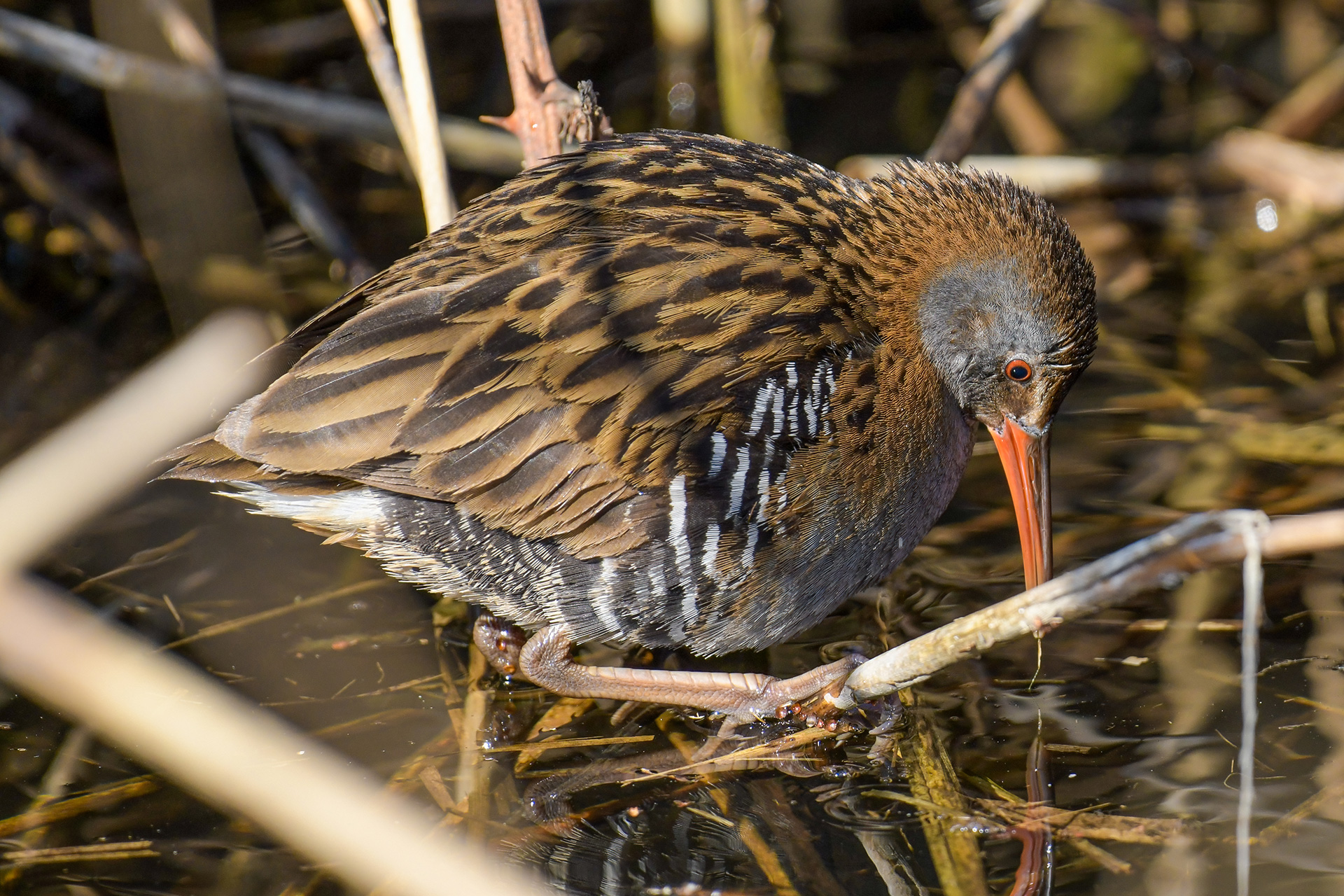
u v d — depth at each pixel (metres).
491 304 7.20
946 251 7.95
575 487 7.28
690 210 7.62
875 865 6.57
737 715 7.74
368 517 7.57
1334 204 11.98
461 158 11.50
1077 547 8.66
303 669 7.99
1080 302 7.90
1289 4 13.52
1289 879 6.25
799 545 7.61
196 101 10.68
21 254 11.45
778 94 12.42
